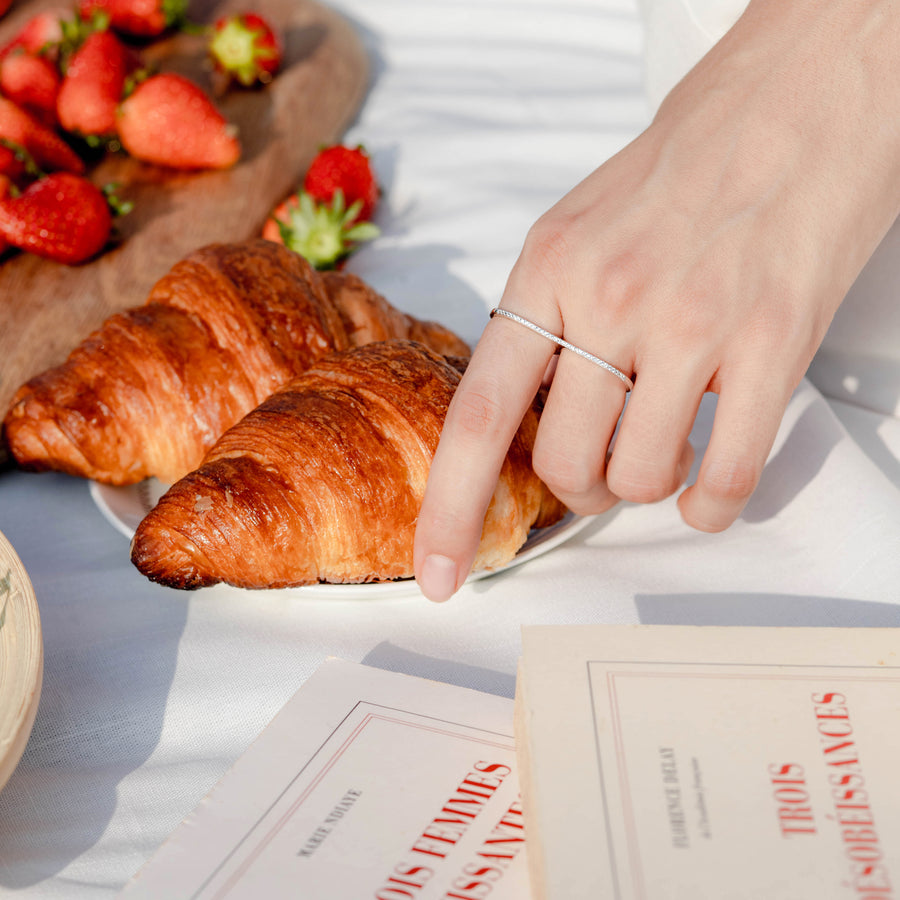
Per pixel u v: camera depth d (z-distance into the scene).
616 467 0.50
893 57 0.51
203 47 1.00
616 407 0.50
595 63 1.02
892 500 0.55
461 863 0.45
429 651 0.52
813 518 0.56
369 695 0.49
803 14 0.51
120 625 0.54
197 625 0.53
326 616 0.54
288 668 0.51
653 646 0.47
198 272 0.60
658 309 0.49
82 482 0.61
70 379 0.58
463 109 0.95
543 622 0.53
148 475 0.59
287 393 0.55
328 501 0.52
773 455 0.58
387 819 0.46
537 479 0.54
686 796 0.44
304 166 0.85
